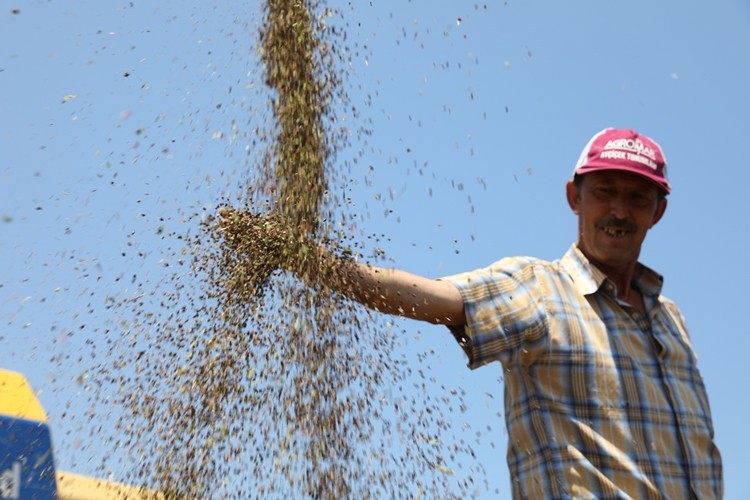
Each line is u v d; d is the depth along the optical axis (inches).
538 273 135.3
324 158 151.7
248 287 144.1
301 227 144.0
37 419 109.0
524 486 129.5
